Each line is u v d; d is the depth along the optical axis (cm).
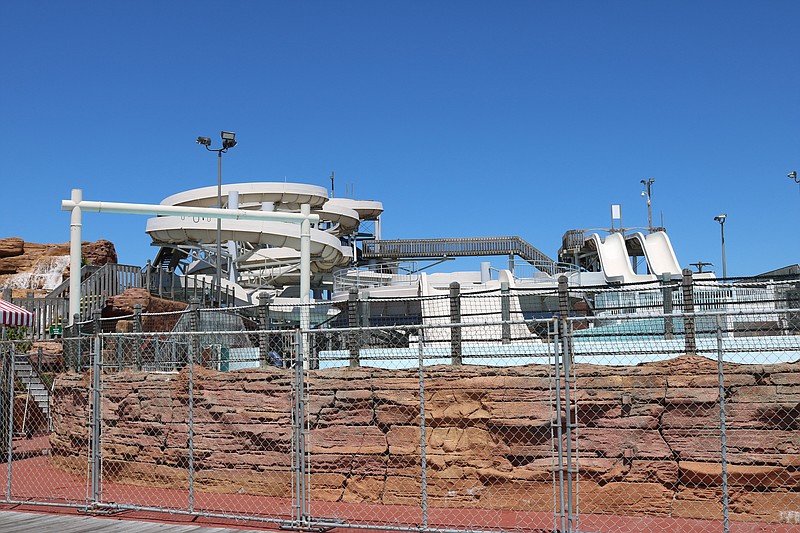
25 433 2041
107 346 1716
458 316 1347
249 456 1370
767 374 1144
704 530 1062
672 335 1418
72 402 1630
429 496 1259
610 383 1210
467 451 1260
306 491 1312
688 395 1171
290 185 4591
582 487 1195
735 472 1135
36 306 2556
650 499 1167
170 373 1509
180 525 1087
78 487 1452
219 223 3053
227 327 1772
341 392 1330
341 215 5275
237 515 1109
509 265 2798
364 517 1168
